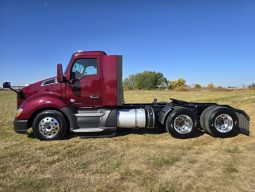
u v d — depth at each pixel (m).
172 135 10.11
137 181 6.15
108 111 10.27
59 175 6.58
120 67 10.34
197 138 10.07
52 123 10.02
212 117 9.95
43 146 9.21
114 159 7.67
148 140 9.90
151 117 10.37
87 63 10.29
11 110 21.06
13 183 6.13
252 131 10.70
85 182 6.15
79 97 10.27
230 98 22.34
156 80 71.31
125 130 11.55
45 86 10.37
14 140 10.24
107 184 6.02
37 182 6.16
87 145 9.24
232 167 6.95
